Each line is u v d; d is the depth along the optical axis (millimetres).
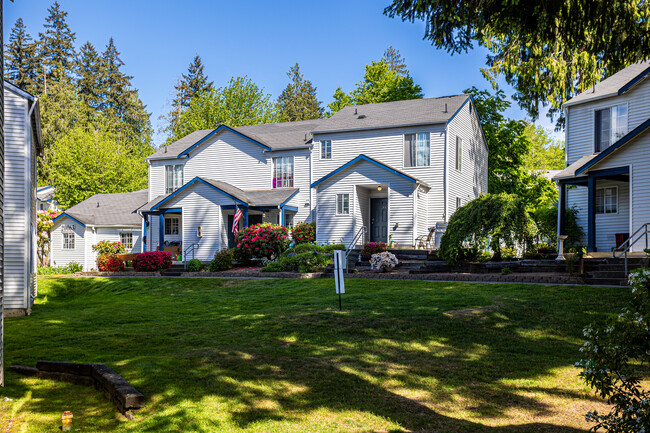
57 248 35562
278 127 34094
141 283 22141
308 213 29031
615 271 14688
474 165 30234
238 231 26406
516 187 35312
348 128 27719
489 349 9141
